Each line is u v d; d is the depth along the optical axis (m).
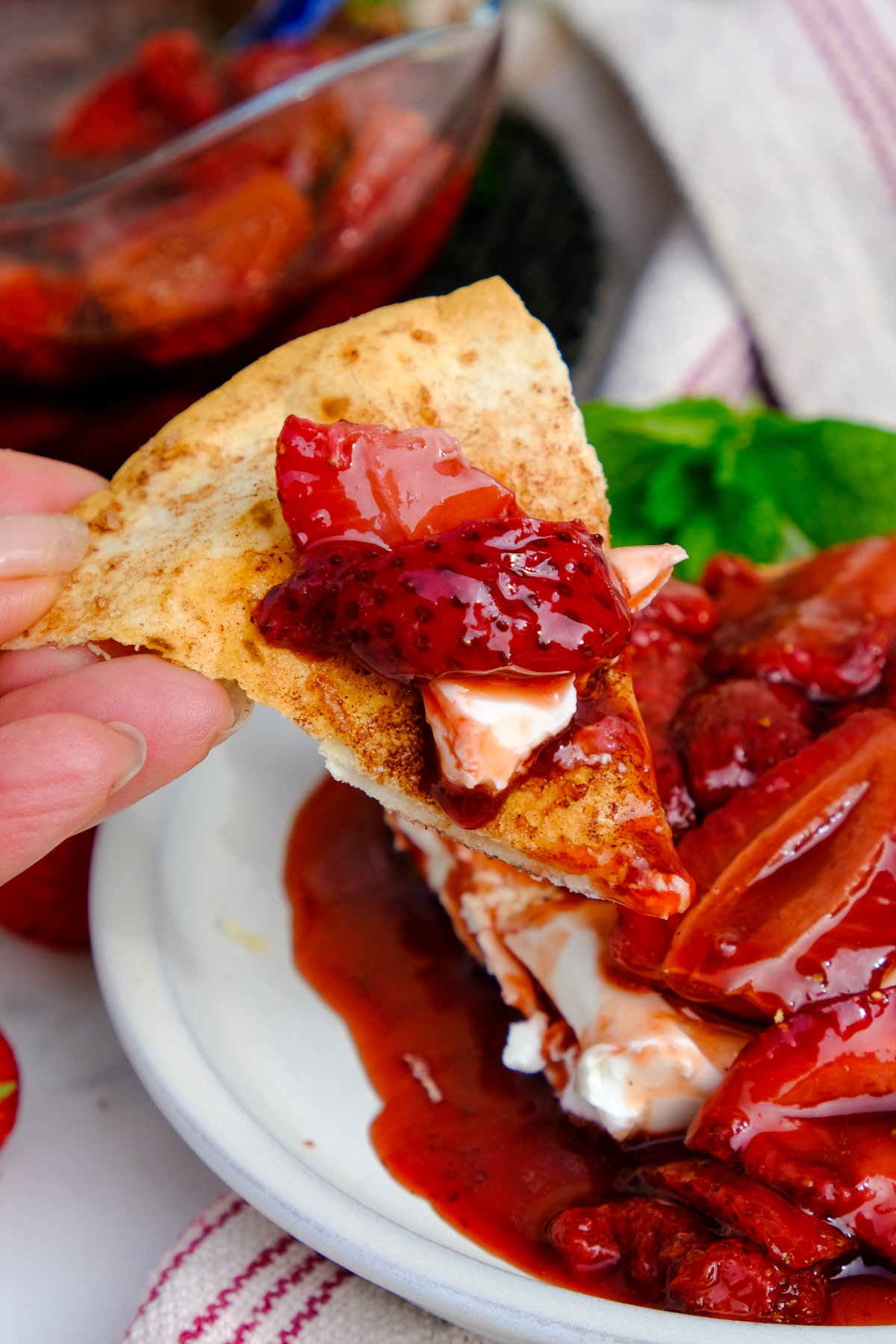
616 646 0.35
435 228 0.47
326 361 0.38
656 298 0.49
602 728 0.35
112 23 0.56
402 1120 0.38
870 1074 0.35
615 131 0.53
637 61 0.50
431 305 0.38
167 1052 0.37
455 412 0.37
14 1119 0.39
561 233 0.51
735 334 0.49
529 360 0.37
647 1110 0.36
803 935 0.36
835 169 0.48
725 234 0.49
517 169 0.54
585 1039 0.37
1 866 0.34
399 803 0.36
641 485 0.45
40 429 0.46
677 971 0.36
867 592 0.39
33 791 0.34
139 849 0.40
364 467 0.35
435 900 0.41
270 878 0.41
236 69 0.52
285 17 0.54
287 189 0.45
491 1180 0.37
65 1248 0.38
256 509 0.36
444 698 0.34
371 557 0.34
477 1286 0.34
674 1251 0.35
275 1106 0.37
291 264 0.45
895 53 0.48
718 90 0.49
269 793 0.42
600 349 0.49
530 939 0.38
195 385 0.46
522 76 0.54
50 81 0.54
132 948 0.38
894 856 0.36
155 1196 0.38
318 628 0.35
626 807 0.35
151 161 0.45
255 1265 0.36
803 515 0.44
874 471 0.43
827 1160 0.35
